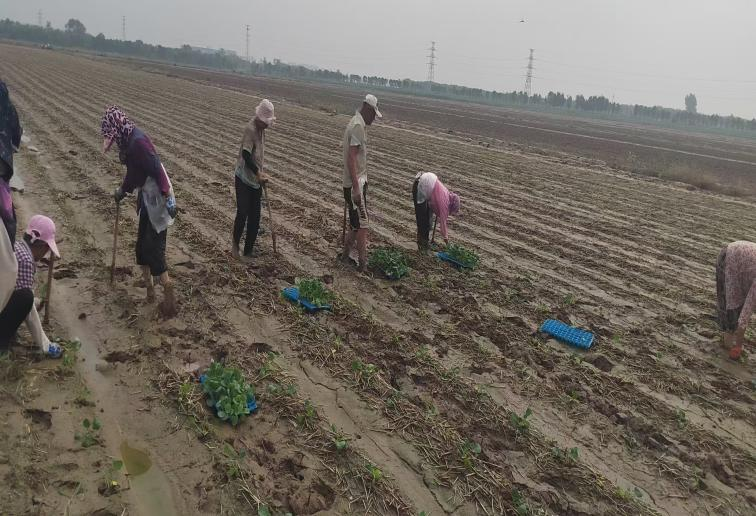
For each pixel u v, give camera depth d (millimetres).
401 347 5836
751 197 17578
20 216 8516
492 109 68500
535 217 11984
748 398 5543
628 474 4414
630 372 5879
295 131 22047
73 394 4523
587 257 9516
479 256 9055
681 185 18469
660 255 9992
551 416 5016
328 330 6051
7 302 4523
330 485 3949
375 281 7539
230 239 8547
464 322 6582
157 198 5531
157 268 5688
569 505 4012
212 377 4691
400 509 3812
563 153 25469
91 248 7406
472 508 3900
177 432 4262
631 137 42250
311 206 10938
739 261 6098
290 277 7312
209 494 3729
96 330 5520
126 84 35188
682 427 4996
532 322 6828
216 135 18531
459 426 4719
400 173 15633
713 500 4215
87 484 3664
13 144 4832
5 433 3961
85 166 11984
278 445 4266
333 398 4934
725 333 6469
